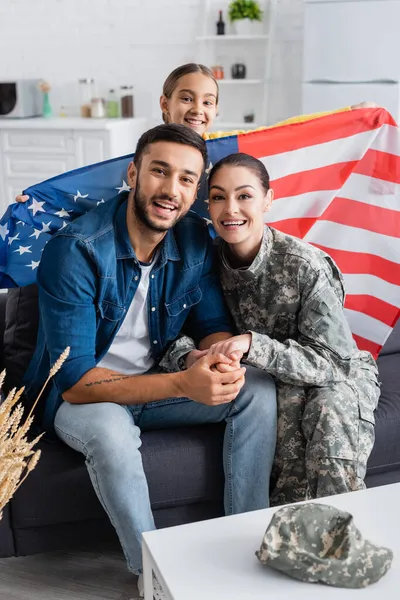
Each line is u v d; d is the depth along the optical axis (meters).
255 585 1.19
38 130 4.65
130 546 1.64
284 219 2.21
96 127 4.53
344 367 1.83
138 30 4.94
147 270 1.81
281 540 1.23
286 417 1.82
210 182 1.83
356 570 1.18
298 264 1.84
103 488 1.63
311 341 1.83
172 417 1.85
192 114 2.50
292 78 4.73
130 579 1.84
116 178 2.07
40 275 1.75
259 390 1.78
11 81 4.71
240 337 1.76
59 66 5.14
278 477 1.85
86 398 1.71
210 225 2.12
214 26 4.79
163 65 4.96
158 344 1.89
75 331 1.71
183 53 4.90
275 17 4.61
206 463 1.79
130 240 1.77
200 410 1.83
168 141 1.68
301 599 1.16
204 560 1.25
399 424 1.90
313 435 1.76
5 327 2.12
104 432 1.63
